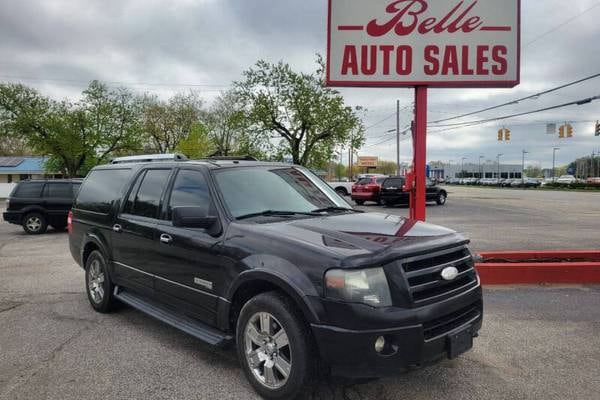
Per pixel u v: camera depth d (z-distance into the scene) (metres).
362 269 3.01
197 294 4.00
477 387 3.58
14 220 14.20
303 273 3.15
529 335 4.69
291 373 3.18
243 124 26.86
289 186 4.61
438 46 7.64
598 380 3.71
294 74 25.50
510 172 140.25
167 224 4.43
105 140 41.00
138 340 4.65
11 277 7.71
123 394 3.52
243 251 3.56
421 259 3.22
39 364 4.08
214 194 4.09
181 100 54.47
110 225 5.29
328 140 26.45
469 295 3.46
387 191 25.08
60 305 5.96
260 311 3.40
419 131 7.88
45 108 39.94
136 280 4.88
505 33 7.60
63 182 14.70
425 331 3.10
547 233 12.98
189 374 3.86
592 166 123.75
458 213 20.61
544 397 3.44
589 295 6.12
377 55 7.70
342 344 2.96
